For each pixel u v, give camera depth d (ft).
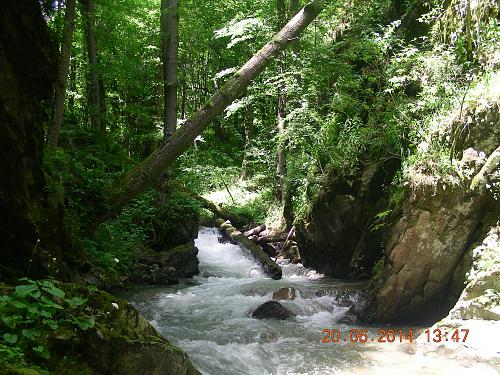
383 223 21.57
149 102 50.67
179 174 50.57
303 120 32.07
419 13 26.53
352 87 27.81
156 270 27.30
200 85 61.31
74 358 8.59
